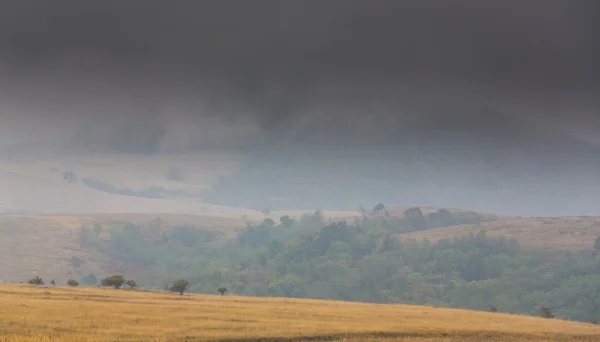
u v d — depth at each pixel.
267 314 117.00
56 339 77.06
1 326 86.19
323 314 122.19
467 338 99.38
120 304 123.00
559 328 118.31
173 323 97.56
